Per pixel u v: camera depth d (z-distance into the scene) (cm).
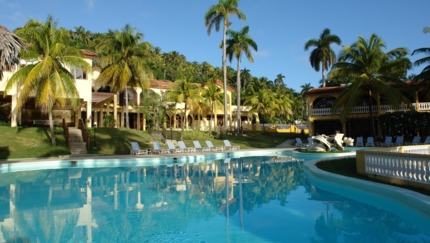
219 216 703
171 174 1368
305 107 8444
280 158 2156
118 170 1523
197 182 1148
